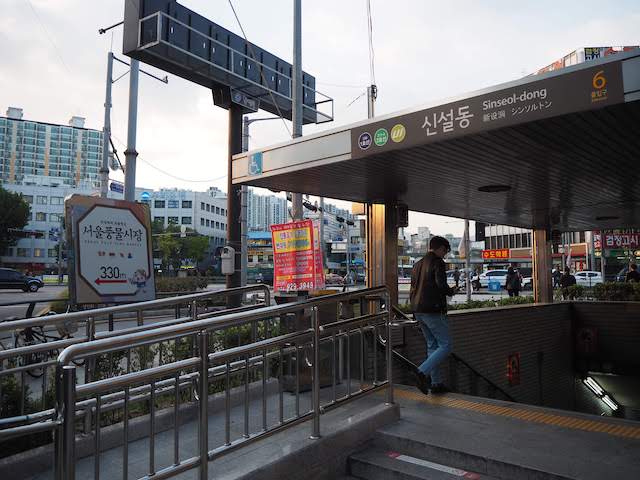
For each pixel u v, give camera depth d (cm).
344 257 8256
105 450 380
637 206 1062
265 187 828
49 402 425
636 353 1320
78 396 246
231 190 1395
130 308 471
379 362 655
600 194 918
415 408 480
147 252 848
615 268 4947
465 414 459
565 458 345
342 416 444
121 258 815
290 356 523
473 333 977
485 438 390
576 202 1009
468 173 736
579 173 739
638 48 416
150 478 273
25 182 10025
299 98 1156
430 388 535
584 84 442
